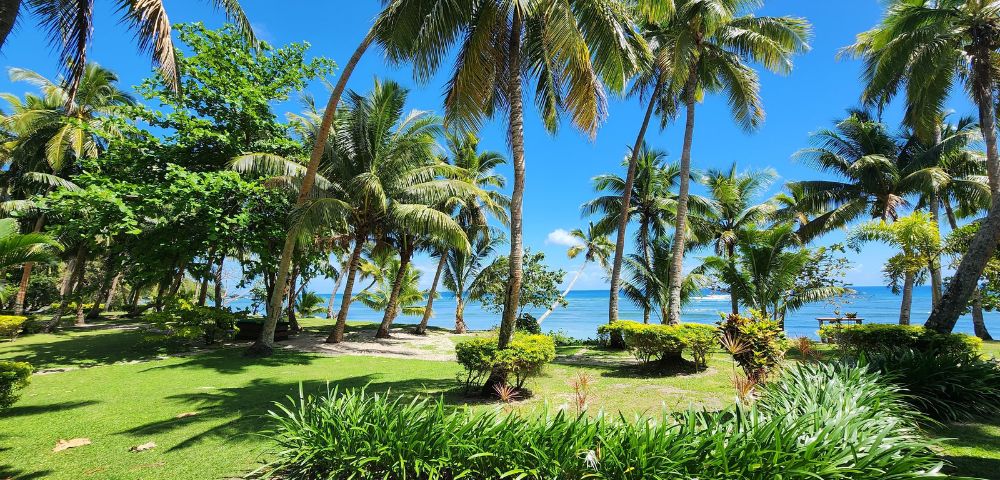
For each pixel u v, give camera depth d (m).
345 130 15.74
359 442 3.15
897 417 4.15
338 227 16.30
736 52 13.97
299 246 14.67
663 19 13.13
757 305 12.93
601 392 7.23
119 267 14.20
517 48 7.39
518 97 7.36
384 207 14.47
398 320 42.12
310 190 12.91
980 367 6.10
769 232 13.08
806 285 16.50
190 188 11.74
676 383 7.97
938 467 2.67
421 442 2.98
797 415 3.58
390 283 28.83
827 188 20.22
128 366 10.37
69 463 4.23
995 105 12.38
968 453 4.15
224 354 12.44
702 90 15.30
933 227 12.47
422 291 28.81
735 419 3.17
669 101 15.54
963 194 17.56
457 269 25.19
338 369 10.25
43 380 8.68
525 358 6.62
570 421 3.16
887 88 13.64
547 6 6.68
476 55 7.80
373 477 3.00
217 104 14.45
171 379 8.77
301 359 11.83
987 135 10.73
